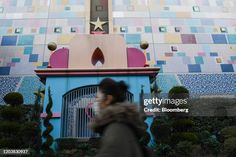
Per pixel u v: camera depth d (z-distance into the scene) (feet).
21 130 35.37
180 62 63.21
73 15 69.26
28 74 60.39
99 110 9.48
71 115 40.42
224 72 62.44
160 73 61.26
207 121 43.75
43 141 36.01
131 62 46.06
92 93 41.96
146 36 66.64
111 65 45.19
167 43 65.82
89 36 47.32
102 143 8.22
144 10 71.00
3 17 68.85
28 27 67.41
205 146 36.19
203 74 61.82
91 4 71.05
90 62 45.21
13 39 65.46
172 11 71.36
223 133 38.22
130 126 8.71
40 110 40.65
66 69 43.14
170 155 33.35
